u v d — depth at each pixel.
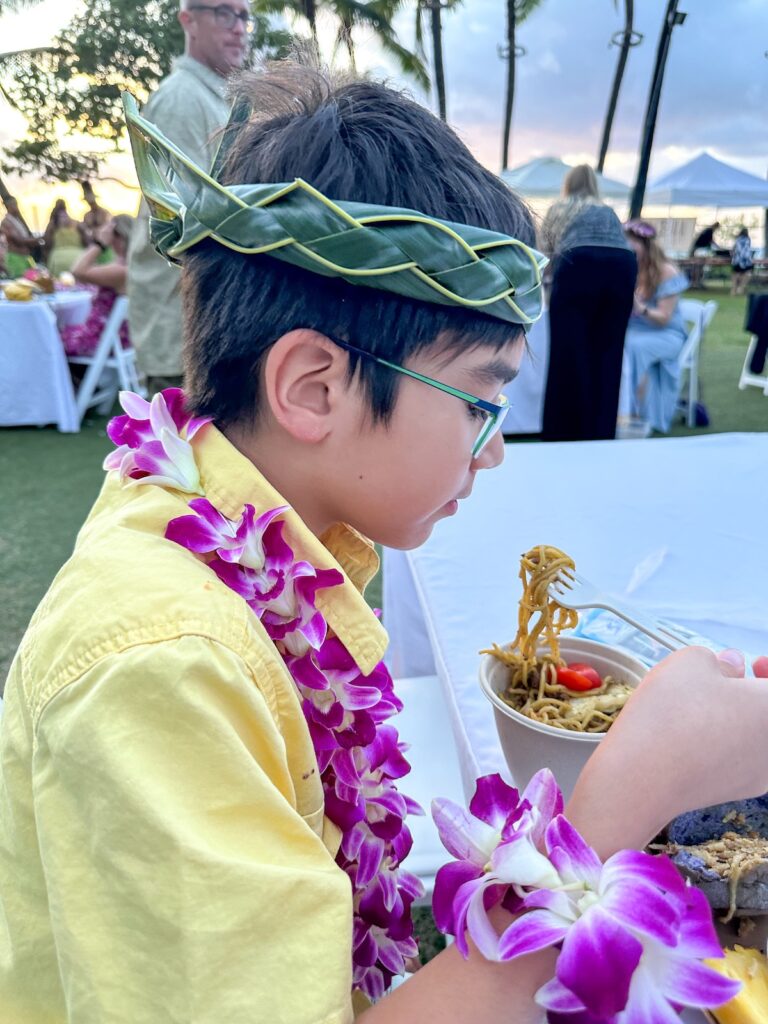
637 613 0.61
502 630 0.85
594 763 0.38
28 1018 0.43
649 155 11.86
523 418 4.11
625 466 1.42
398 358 0.43
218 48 2.13
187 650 0.36
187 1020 0.31
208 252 0.45
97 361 4.52
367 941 0.54
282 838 0.35
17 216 7.85
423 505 0.48
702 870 0.45
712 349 7.41
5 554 2.73
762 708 0.40
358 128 0.45
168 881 0.32
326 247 0.40
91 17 11.33
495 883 0.34
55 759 0.36
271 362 0.43
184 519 0.43
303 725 0.42
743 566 1.02
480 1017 0.33
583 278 2.81
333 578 0.46
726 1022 0.39
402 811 0.56
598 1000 0.28
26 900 0.43
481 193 0.46
